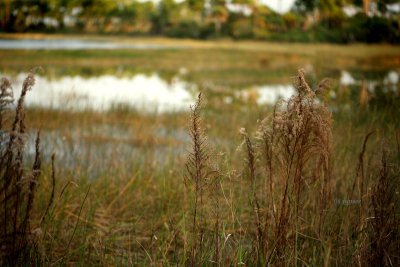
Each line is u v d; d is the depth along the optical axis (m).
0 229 2.81
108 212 4.56
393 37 19.98
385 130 5.21
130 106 12.45
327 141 2.98
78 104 12.16
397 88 8.28
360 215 3.40
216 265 2.95
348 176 4.35
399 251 3.12
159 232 4.06
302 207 3.55
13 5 79.94
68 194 4.57
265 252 2.93
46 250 3.57
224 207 4.31
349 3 26.25
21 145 2.68
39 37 82.69
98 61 38.78
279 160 3.06
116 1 96.38
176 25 91.50
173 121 10.73
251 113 9.38
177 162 6.24
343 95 8.19
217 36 79.69
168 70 32.25
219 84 22.70
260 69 32.03
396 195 3.37
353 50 24.00
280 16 62.84
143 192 4.94
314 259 3.07
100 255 3.49
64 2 88.75
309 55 34.88
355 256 2.98
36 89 16.34
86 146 7.38
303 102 2.87
